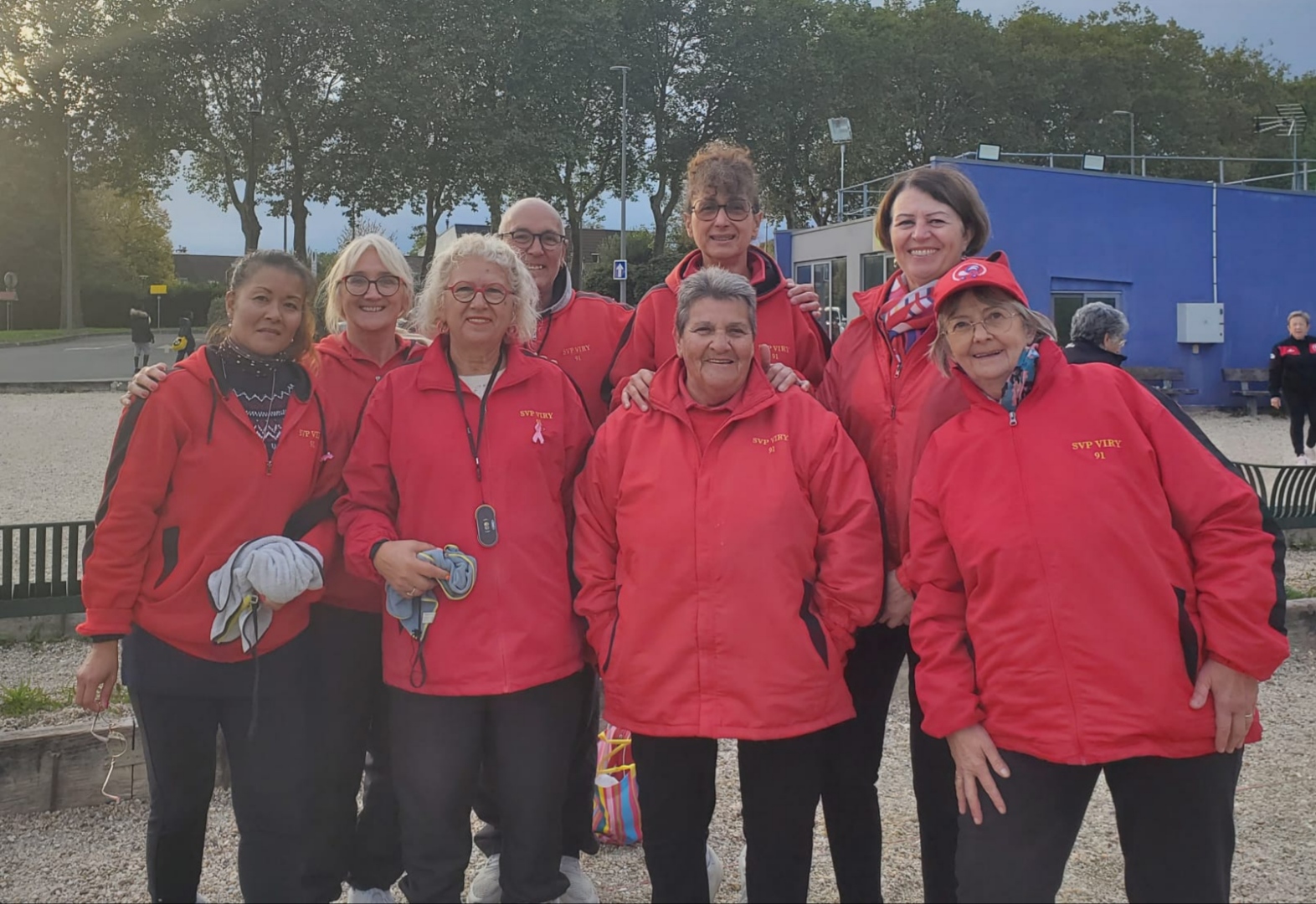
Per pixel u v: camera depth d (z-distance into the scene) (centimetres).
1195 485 237
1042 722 233
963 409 277
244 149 3591
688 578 279
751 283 353
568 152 3659
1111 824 406
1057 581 234
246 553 278
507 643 288
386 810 338
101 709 288
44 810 404
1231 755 233
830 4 4500
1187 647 231
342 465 319
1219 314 2189
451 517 294
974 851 241
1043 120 4572
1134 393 248
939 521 256
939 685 248
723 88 4172
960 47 4394
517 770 293
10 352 3553
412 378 307
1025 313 249
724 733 272
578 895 342
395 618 293
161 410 284
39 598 614
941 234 302
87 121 3503
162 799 288
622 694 286
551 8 3609
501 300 298
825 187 4497
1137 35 4928
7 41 3506
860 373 321
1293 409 1259
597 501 303
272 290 296
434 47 3394
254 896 295
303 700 298
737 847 389
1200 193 2202
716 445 290
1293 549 847
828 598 282
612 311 412
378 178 3547
